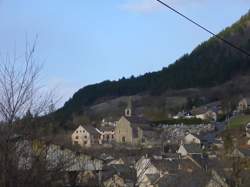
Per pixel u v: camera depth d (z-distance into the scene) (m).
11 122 9.43
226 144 67.25
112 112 166.00
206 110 156.75
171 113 168.25
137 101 185.00
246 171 42.34
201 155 58.69
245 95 163.25
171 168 44.00
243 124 116.31
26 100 13.14
